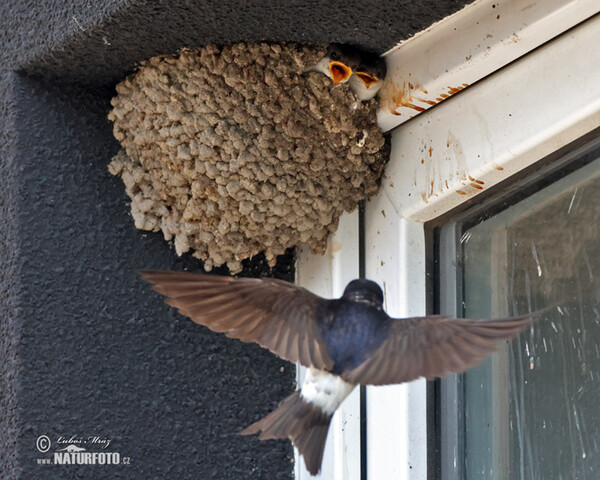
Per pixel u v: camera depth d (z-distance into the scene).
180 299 3.73
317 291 6.99
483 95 5.86
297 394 3.97
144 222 6.84
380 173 6.71
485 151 5.82
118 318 6.77
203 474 6.81
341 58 6.38
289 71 6.53
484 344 3.61
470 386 6.25
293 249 7.21
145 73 6.68
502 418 6.04
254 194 6.64
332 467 6.61
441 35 5.93
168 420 6.80
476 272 6.27
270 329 3.86
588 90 5.19
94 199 6.82
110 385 6.70
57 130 6.80
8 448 6.53
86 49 6.33
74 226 6.75
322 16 5.71
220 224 6.70
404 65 6.26
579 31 5.26
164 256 6.91
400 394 6.32
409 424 6.26
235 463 6.89
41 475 6.48
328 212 6.75
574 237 5.70
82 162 6.83
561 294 5.76
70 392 6.61
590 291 5.60
